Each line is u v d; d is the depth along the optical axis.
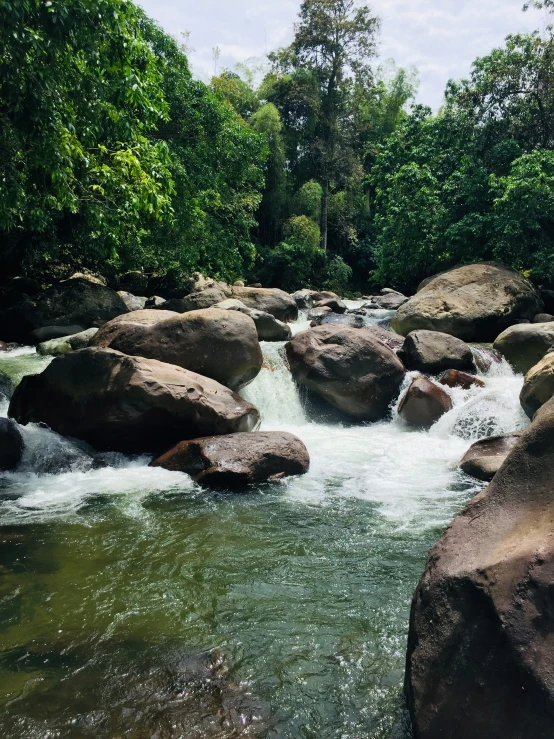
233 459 6.83
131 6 6.83
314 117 31.70
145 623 3.96
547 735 2.06
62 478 6.88
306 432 9.25
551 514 2.58
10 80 6.33
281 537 5.36
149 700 3.21
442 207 18.17
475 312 14.14
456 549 2.81
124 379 7.39
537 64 17.70
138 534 5.38
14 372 10.21
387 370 9.90
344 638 3.80
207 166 16.58
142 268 20.39
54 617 4.01
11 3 5.46
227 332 8.95
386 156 20.11
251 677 3.42
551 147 18.67
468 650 2.40
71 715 3.08
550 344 11.13
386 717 3.08
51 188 8.38
